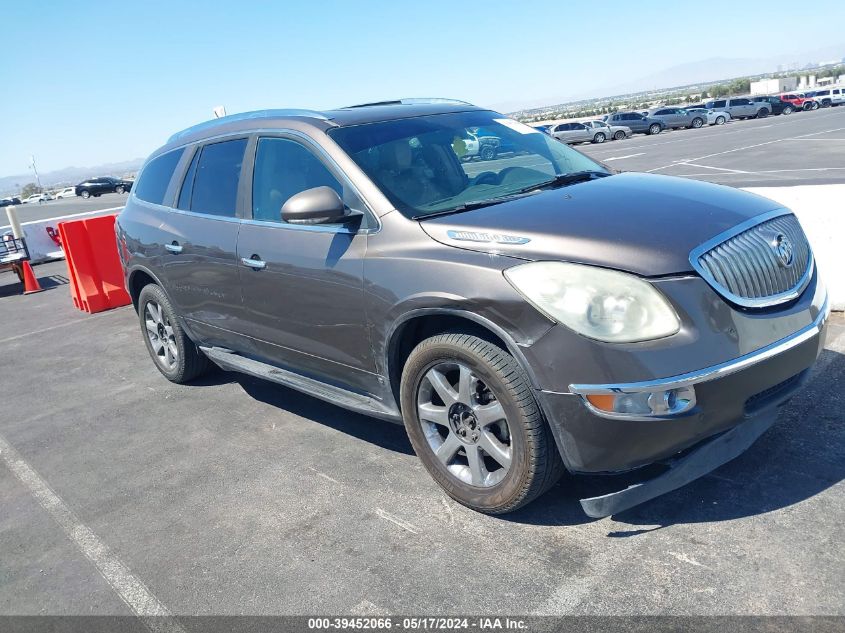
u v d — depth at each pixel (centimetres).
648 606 240
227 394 513
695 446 276
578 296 255
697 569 255
